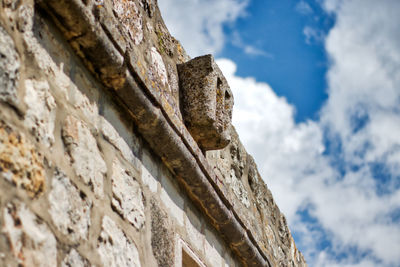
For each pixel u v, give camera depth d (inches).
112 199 133.5
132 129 149.6
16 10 113.4
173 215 161.9
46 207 110.3
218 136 175.0
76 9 123.8
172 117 156.8
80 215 119.9
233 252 200.7
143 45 162.2
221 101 178.4
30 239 103.6
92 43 130.2
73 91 128.0
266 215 239.0
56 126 119.3
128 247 134.8
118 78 138.7
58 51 125.0
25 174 106.6
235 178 215.2
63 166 118.4
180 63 180.7
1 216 99.1
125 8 155.0
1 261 96.6
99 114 136.4
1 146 102.9
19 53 112.3
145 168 152.2
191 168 166.1
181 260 159.3
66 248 113.0
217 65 179.8
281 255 245.4
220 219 184.7
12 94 108.3
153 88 149.3
